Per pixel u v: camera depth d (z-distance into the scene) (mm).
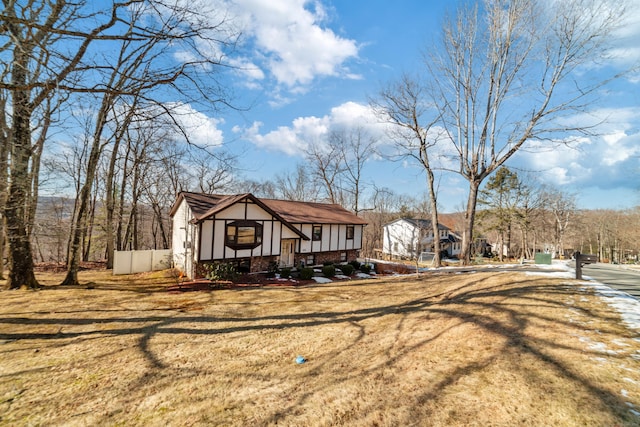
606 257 44406
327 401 4070
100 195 24469
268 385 4629
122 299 10367
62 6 6375
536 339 5367
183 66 6984
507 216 35094
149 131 19047
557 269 15484
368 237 47031
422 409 3684
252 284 13844
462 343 5641
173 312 8898
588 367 4211
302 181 40469
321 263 20578
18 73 8383
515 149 18000
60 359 5594
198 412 3926
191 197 16422
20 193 10539
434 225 22406
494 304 8047
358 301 10523
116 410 3998
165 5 6332
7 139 9898
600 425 3070
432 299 10180
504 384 4020
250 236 15805
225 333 7098
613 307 7016
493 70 18703
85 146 20531
